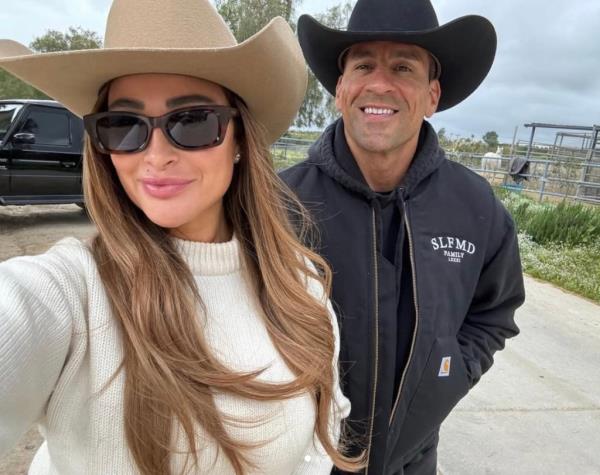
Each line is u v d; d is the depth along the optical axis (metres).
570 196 11.84
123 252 0.89
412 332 1.42
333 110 23.89
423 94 1.45
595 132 12.84
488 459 2.49
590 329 4.29
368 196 1.40
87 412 0.80
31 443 2.21
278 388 0.94
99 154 0.93
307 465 1.08
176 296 0.89
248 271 1.07
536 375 3.38
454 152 16.34
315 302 1.13
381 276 1.38
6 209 7.54
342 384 1.38
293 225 1.35
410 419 1.44
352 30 1.44
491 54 1.52
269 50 0.91
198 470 0.85
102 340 0.81
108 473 0.81
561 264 6.33
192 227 1.02
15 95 26.45
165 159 0.88
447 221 1.49
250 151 1.07
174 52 0.80
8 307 0.69
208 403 0.85
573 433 2.76
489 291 1.67
